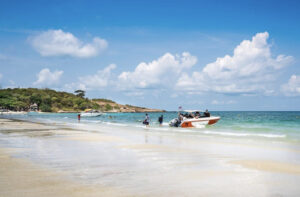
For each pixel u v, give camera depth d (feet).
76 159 30.55
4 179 21.30
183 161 29.99
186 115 102.73
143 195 17.63
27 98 601.21
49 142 47.32
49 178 21.74
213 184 20.53
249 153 36.19
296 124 110.32
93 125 111.65
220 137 59.06
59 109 632.38
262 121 137.18
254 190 19.11
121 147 41.32
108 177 22.34
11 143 45.27
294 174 24.04
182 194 17.97
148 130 81.82
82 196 17.24
